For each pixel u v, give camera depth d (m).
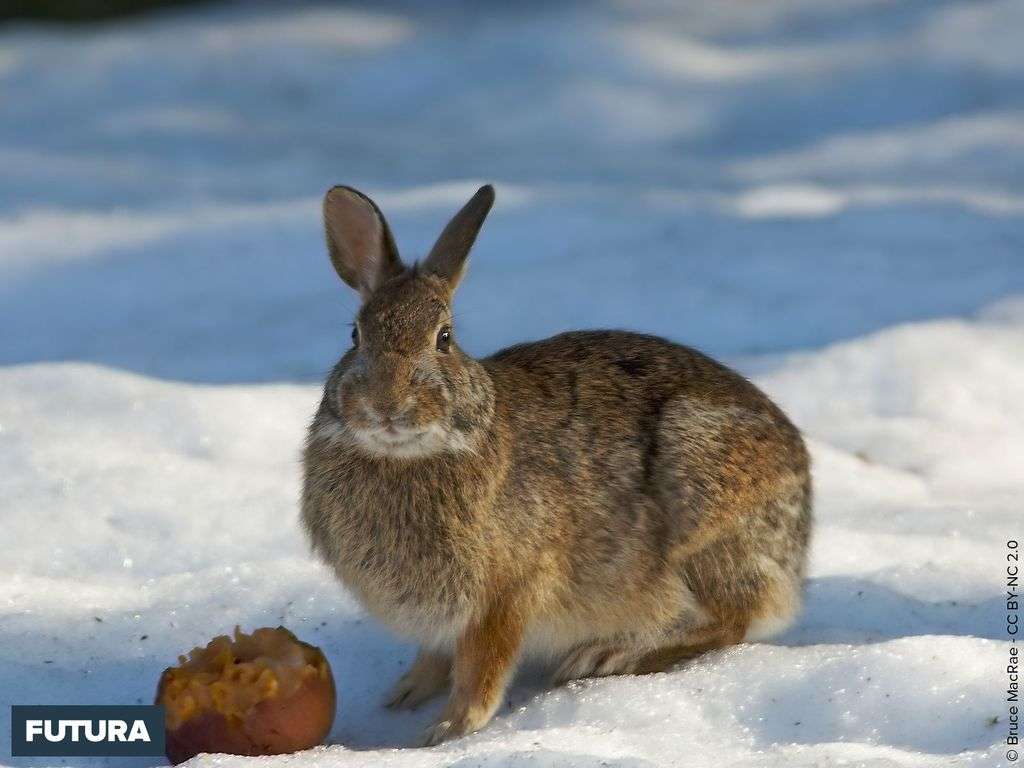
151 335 15.58
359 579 8.12
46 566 9.77
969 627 9.17
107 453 11.31
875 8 33.84
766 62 30.97
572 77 30.14
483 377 8.15
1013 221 18.86
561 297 16.08
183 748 7.22
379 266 8.47
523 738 7.43
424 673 8.48
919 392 13.29
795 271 16.84
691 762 7.15
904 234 18.28
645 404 8.77
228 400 12.36
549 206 19.88
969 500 11.49
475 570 8.02
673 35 32.88
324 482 8.08
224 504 10.66
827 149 25.08
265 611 9.21
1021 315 14.97
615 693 8.00
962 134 25.09
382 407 7.62
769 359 13.95
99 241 19.17
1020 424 12.91
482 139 26.78
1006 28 29.86
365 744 7.98
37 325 16.12
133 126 27.31
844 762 6.93
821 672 7.98
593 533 8.50
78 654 8.51
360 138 26.77
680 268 17.03
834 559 10.19
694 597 8.77
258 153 25.25
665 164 24.56
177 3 38.06
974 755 6.98
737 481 8.69
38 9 37.09
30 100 29.23
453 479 7.96
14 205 20.81
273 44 33.50
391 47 32.47
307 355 14.70
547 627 8.58
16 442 11.34
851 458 12.12
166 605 9.19
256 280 17.55
